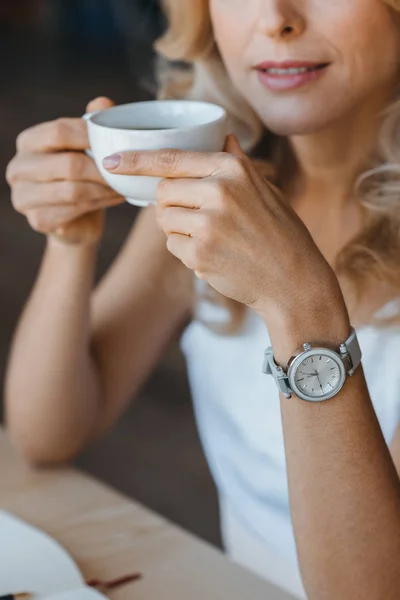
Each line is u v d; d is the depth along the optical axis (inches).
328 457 33.9
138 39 183.6
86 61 209.5
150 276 46.2
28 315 43.6
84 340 42.9
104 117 34.9
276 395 43.4
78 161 37.2
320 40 37.2
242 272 32.8
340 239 43.3
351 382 33.9
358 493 33.8
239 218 32.2
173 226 32.6
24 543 34.6
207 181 32.1
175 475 75.7
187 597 33.5
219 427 45.3
